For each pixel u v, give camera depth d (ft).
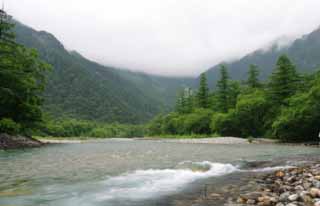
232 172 47.98
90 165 55.26
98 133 416.87
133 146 124.88
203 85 303.07
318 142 138.41
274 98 195.62
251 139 167.22
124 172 47.09
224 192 33.12
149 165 55.77
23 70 127.24
